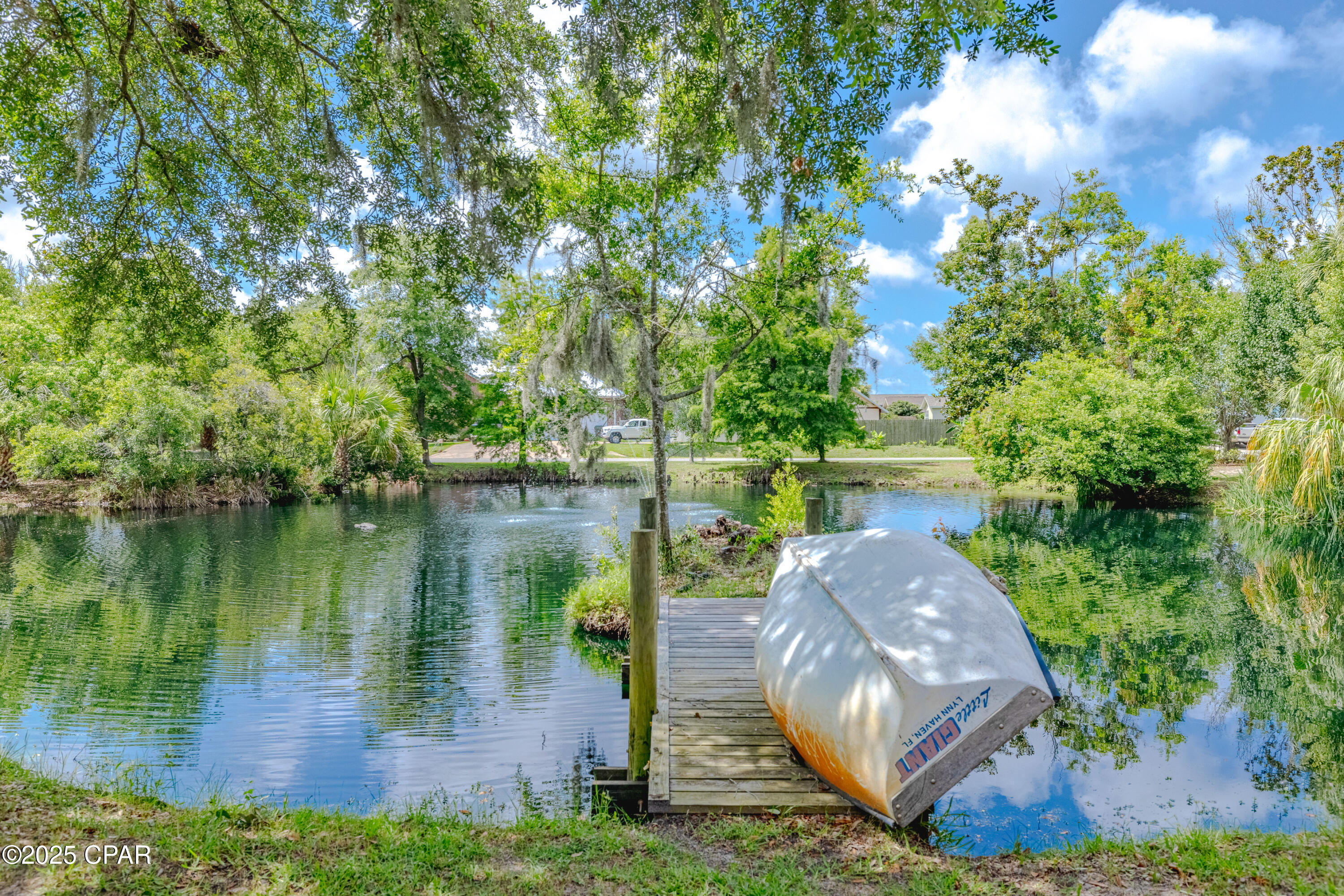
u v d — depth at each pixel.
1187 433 22.80
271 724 7.19
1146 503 23.98
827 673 4.71
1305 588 12.48
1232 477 26.16
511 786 5.86
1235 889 3.36
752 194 7.36
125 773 5.34
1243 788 5.55
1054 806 5.27
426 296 7.93
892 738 4.24
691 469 34.81
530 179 7.12
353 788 5.80
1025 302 30.05
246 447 25.98
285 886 3.37
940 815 5.12
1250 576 13.45
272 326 7.71
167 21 6.43
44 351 24.34
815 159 7.16
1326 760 6.02
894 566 5.21
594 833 4.24
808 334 29.45
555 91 9.16
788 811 4.48
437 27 6.20
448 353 35.62
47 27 6.00
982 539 17.67
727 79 6.77
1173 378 24.14
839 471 33.56
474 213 6.72
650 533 5.59
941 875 3.62
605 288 10.42
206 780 5.91
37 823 3.85
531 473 34.50
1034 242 30.25
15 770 4.68
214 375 24.94
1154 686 7.87
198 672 8.80
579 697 8.00
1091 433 23.53
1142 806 5.28
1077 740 6.50
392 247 7.42
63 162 6.55
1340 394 16.45
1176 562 14.80
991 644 4.54
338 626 10.84
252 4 6.93
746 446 32.59
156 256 7.35
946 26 5.71
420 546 17.47
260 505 25.80
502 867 3.72
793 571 5.99
